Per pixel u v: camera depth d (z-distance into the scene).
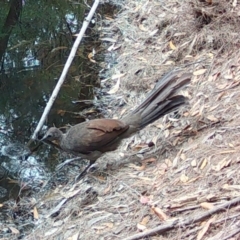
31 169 6.89
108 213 5.62
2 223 6.11
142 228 5.16
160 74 8.08
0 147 7.28
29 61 9.41
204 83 7.24
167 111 6.21
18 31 10.33
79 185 6.32
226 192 5.13
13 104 8.23
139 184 5.88
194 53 8.13
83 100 8.21
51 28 10.38
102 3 10.89
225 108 6.50
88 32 10.11
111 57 9.26
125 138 6.30
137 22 9.86
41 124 7.10
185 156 5.99
